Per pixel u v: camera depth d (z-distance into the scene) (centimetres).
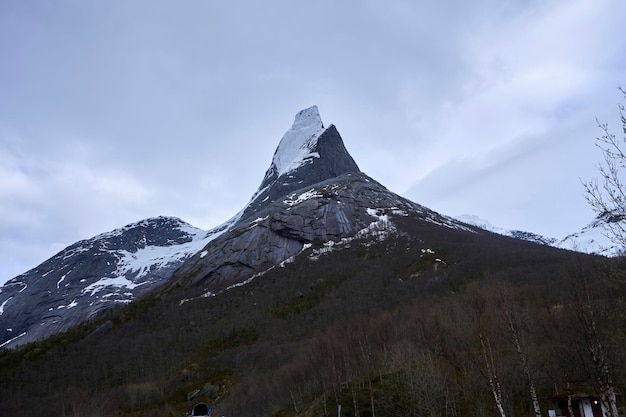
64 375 11444
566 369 4216
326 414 5531
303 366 7950
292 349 9869
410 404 5159
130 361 11744
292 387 7350
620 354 3030
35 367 12475
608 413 2720
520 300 5638
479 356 4878
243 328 12838
